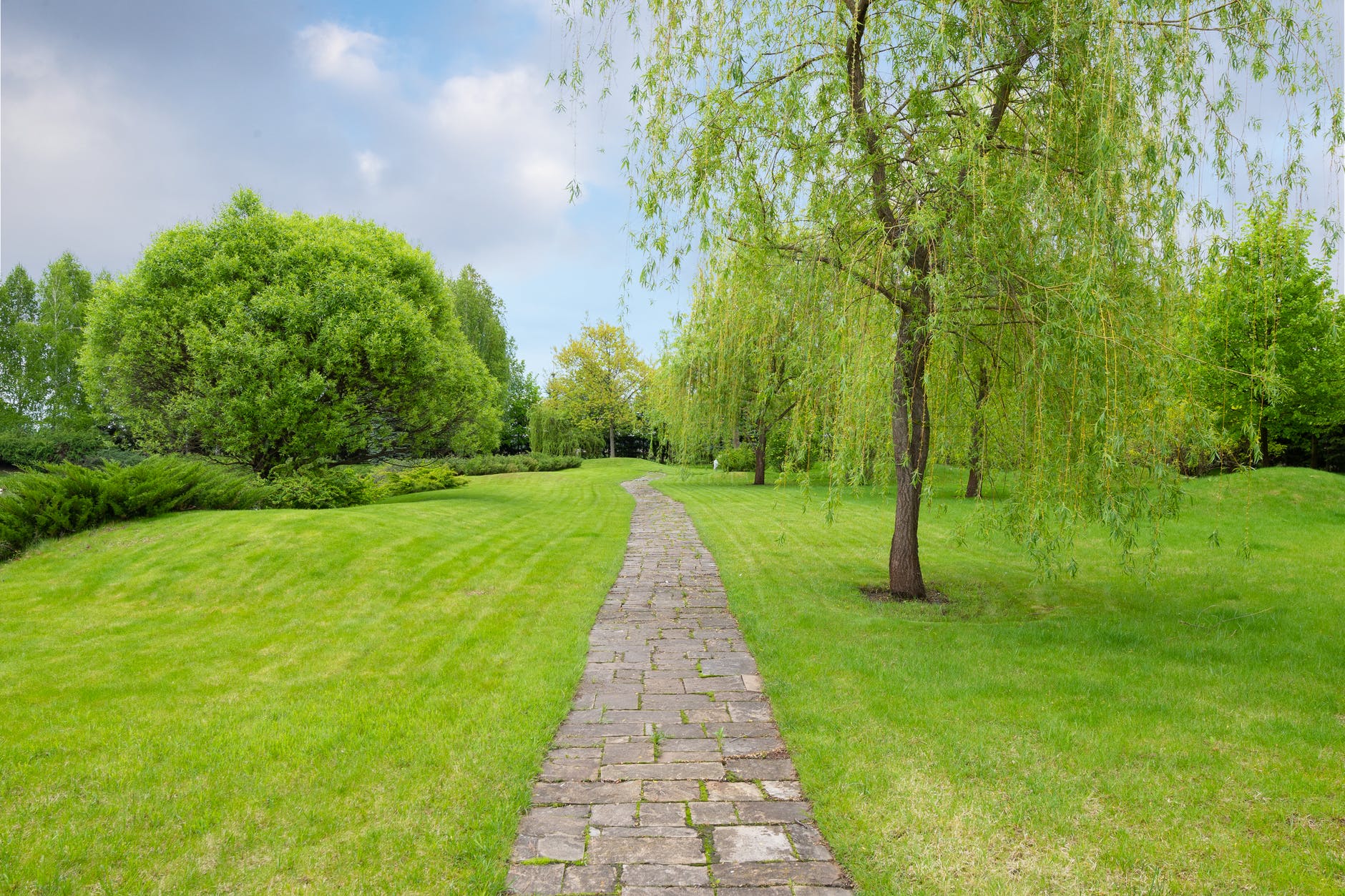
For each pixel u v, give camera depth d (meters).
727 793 3.74
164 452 19.86
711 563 11.00
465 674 5.67
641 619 7.61
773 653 6.20
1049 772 3.83
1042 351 6.25
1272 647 6.29
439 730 4.50
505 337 48.00
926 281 6.23
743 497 21.72
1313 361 17.95
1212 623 7.24
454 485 25.61
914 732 4.43
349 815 3.45
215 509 13.71
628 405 48.75
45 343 43.62
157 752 4.20
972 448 7.81
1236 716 4.64
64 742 4.36
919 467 8.09
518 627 7.11
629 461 46.41
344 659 6.10
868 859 3.04
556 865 3.05
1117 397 5.86
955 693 5.11
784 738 4.43
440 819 3.40
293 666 5.92
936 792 3.64
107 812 3.49
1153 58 5.98
